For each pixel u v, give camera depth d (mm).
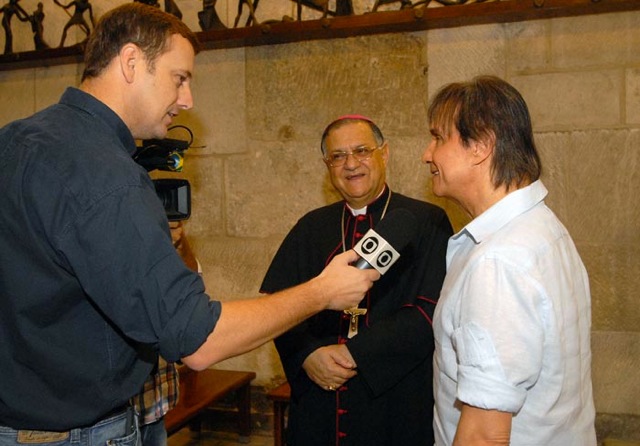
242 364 3477
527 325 1094
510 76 2924
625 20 2770
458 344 1137
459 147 1285
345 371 1914
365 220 2191
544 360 1152
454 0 2918
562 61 2854
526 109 1285
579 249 2873
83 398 1313
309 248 2236
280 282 2215
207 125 3432
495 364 1072
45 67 3680
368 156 2137
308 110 3254
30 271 1223
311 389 2059
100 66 1352
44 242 1201
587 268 2871
